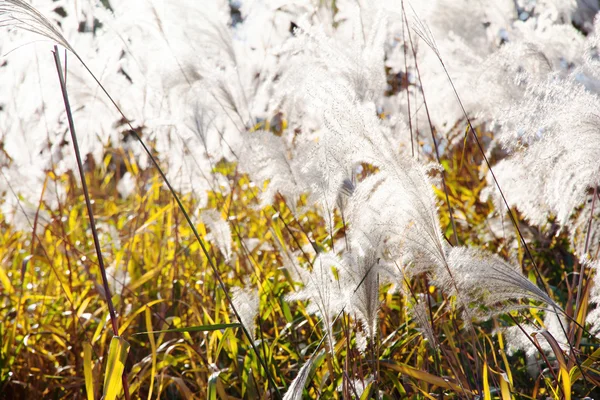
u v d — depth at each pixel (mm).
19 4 1871
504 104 2547
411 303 1979
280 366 2701
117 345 1815
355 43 2361
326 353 2131
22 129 3979
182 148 3650
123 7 3184
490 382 2350
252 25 3693
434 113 3312
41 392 2828
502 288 1696
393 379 2189
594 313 1935
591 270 2105
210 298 3094
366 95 2291
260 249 3326
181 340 2568
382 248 1844
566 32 2734
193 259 3705
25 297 3248
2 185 3971
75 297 3498
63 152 4160
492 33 3318
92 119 3852
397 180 1738
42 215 3592
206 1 3072
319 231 3641
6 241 4109
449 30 3062
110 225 4168
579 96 1818
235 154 3135
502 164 2449
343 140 1832
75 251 3662
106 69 3443
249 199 3885
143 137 4203
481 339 2672
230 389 2656
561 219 2064
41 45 3150
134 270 3561
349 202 1950
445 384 2010
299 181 2281
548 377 2287
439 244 1770
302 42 2490
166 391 2840
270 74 3352
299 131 3340
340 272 1890
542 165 2021
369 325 1921
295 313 2982
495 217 3404
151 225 4012
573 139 1828
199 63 3008
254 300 2205
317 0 3555
